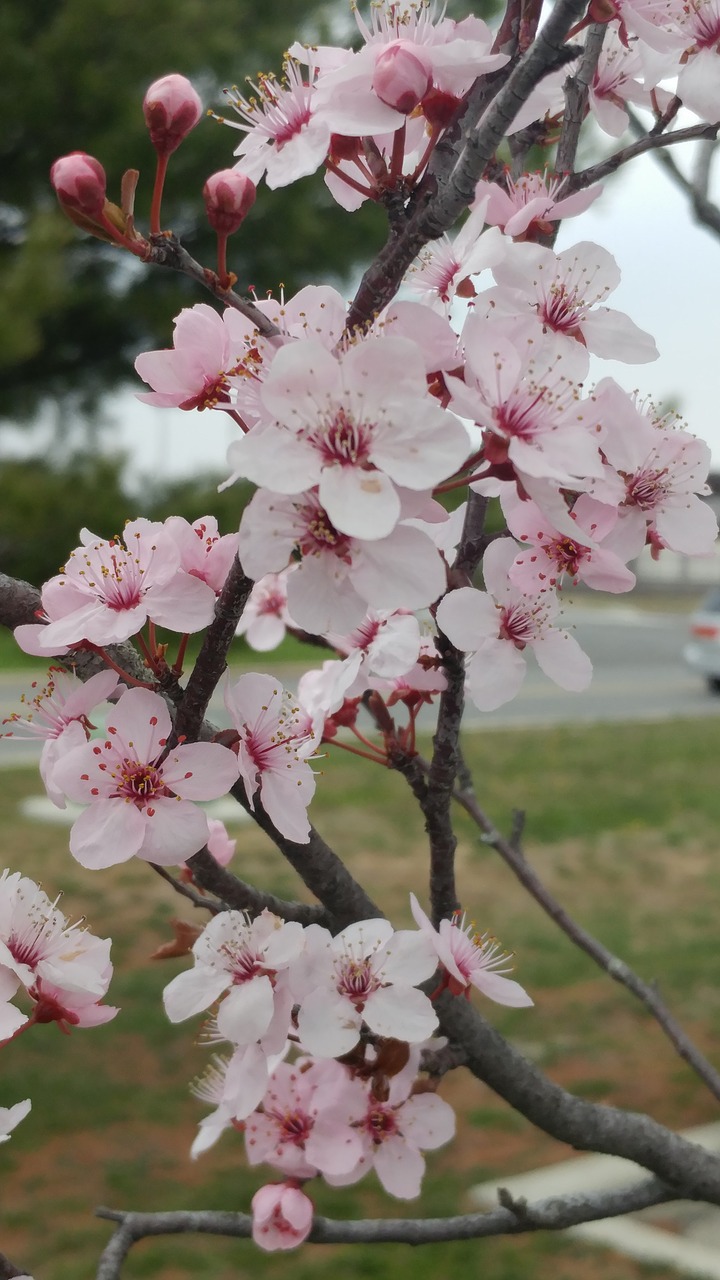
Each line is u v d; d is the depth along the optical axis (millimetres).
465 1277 635
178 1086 843
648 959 1060
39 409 1905
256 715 232
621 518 250
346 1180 267
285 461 194
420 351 195
